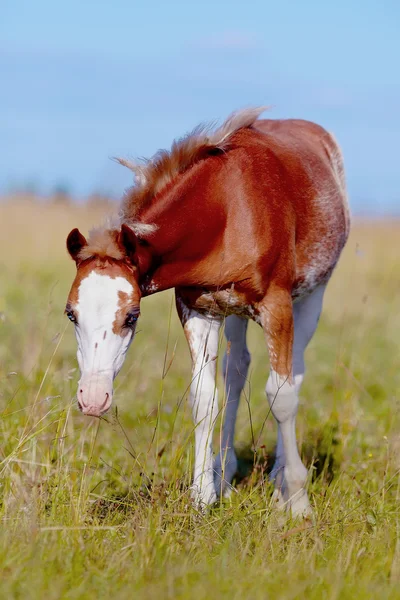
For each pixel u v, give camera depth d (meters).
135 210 5.87
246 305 6.39
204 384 6.35
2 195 28.30
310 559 4.95
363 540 5.45
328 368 10.62
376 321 13.84
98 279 5.35
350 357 10.94
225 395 7.21
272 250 6.26
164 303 15.41
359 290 16.95
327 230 7.27
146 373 9.99
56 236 21.11
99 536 5.29
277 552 5.13
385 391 9.57
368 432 8.15
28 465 6.16
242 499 6.15
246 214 6.15
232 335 7.23
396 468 6.77
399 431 7.94
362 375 9.83
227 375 7.27
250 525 5.62
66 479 5.84
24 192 28.69
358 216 32.34
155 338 12.14
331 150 8.19
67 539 5.07
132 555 5.00
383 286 17.73
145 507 5.57
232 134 6.43
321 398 9.48
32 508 5.30
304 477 6.39
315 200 7.09
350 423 7.94
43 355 9.57
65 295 14.53
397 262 21.31
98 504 5.80
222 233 6.12
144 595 4.31
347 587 4.54
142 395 9.14
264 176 6.39
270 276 6.32
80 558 4.79
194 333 6.50
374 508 5.92
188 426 7.86
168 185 5.93
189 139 6.04
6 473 5.90
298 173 6.94
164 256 5.95
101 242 5.48
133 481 6.45
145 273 5.89
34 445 6.15
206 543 5.20
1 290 13.98
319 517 5.76
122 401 8.66
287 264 6.45
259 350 11.66
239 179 6.19
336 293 16.58
